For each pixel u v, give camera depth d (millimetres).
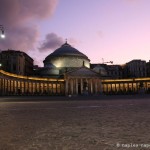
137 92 98688
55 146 5285
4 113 13828
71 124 8836
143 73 118062
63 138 6191
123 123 8859
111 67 129250
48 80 99312
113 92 102062
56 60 114312
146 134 6520
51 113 13539
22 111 15273
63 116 11742
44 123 9203
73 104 23734
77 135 6598
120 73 127688
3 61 86062
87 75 101000
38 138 6207
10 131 7348
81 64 114625
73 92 99562
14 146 5316
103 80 106875
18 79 83688
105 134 6680
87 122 9344
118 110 15023
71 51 117062
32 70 117062
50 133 6945
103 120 9906
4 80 72688
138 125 8250
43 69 112125
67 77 99500
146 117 10766
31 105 22625
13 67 86438
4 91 72188
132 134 6566
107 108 17062
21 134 6812
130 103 23828
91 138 6152
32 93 88938
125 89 105438
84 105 21547
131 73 120938
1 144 5531
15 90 81500
